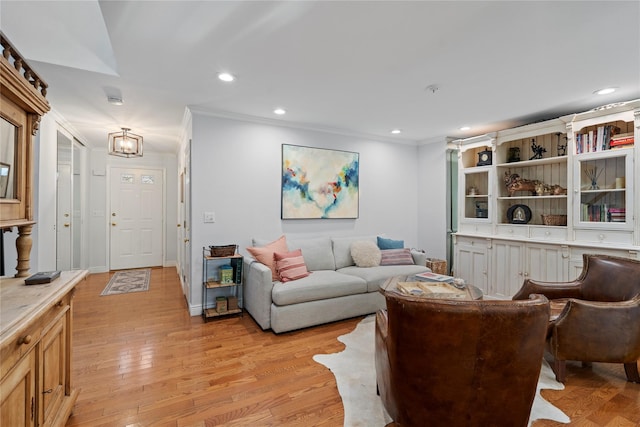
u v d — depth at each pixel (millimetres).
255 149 3781
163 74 2539
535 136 3812
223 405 1891
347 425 1722
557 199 3777
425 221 5012
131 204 5977
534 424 1728
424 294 2336
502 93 2965
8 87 1270
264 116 3723
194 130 3430
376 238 4406
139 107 3381
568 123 3369
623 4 1653
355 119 3834
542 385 2123
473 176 4496
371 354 2561
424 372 1343
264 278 3014
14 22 2232
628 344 2104
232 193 3654
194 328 3092
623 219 3039
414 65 2379
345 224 4477
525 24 1840
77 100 3148
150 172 6121
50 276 1592
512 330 1259
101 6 1683
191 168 3432
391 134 4625
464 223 4488
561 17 1769
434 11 1716
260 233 3826
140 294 4262
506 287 3900
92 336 2875
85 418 1749
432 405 1357
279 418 1779
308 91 2918
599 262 2639
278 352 2588
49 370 1448
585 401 1943
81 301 3941
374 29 1893
